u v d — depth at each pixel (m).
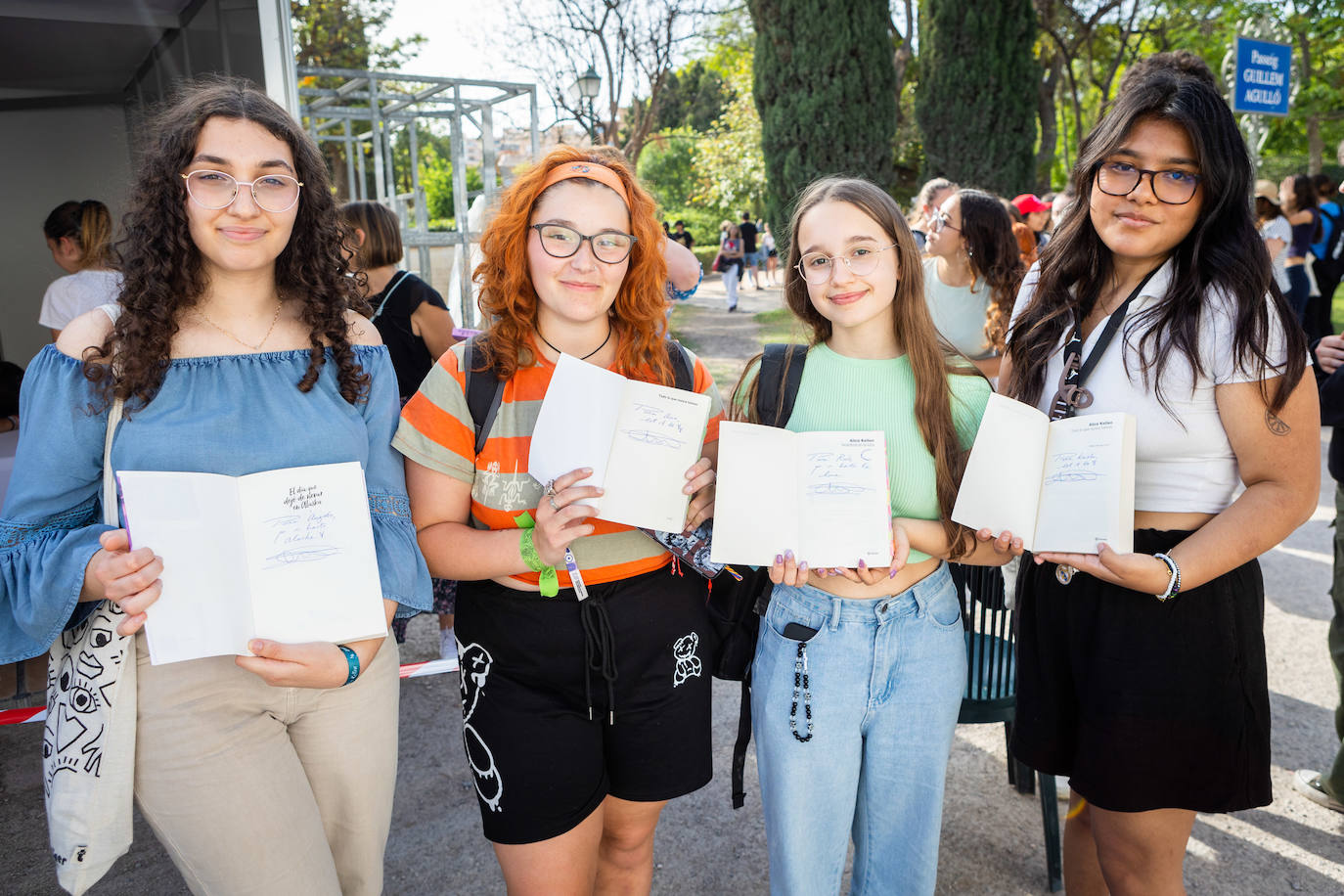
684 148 30.56
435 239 9.74
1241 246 1.63
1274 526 1.62
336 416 1.61
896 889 1.92
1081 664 1.80
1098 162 1.76
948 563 1.97
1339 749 2.73
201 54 4.46
